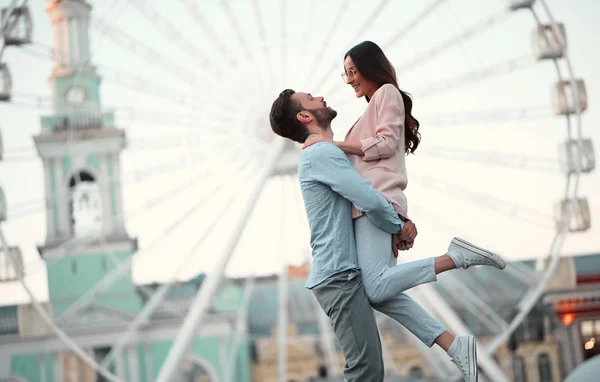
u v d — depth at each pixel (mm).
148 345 48031
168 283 30062
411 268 5395
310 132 5816
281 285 33281
